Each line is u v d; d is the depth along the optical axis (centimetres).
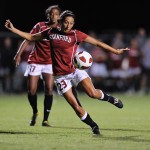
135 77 7125
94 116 4059
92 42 2788
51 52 2806
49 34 2786
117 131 3036
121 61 7112
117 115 4156
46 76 3297
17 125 3331
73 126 3306
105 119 3809
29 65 3297
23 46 3284
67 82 2775
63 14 2739
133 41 7069
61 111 4525
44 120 3319
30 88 3281
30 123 3338
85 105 5338
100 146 2438
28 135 2830
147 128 3203
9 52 6900
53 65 2803
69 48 2775
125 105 5281
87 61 2794
